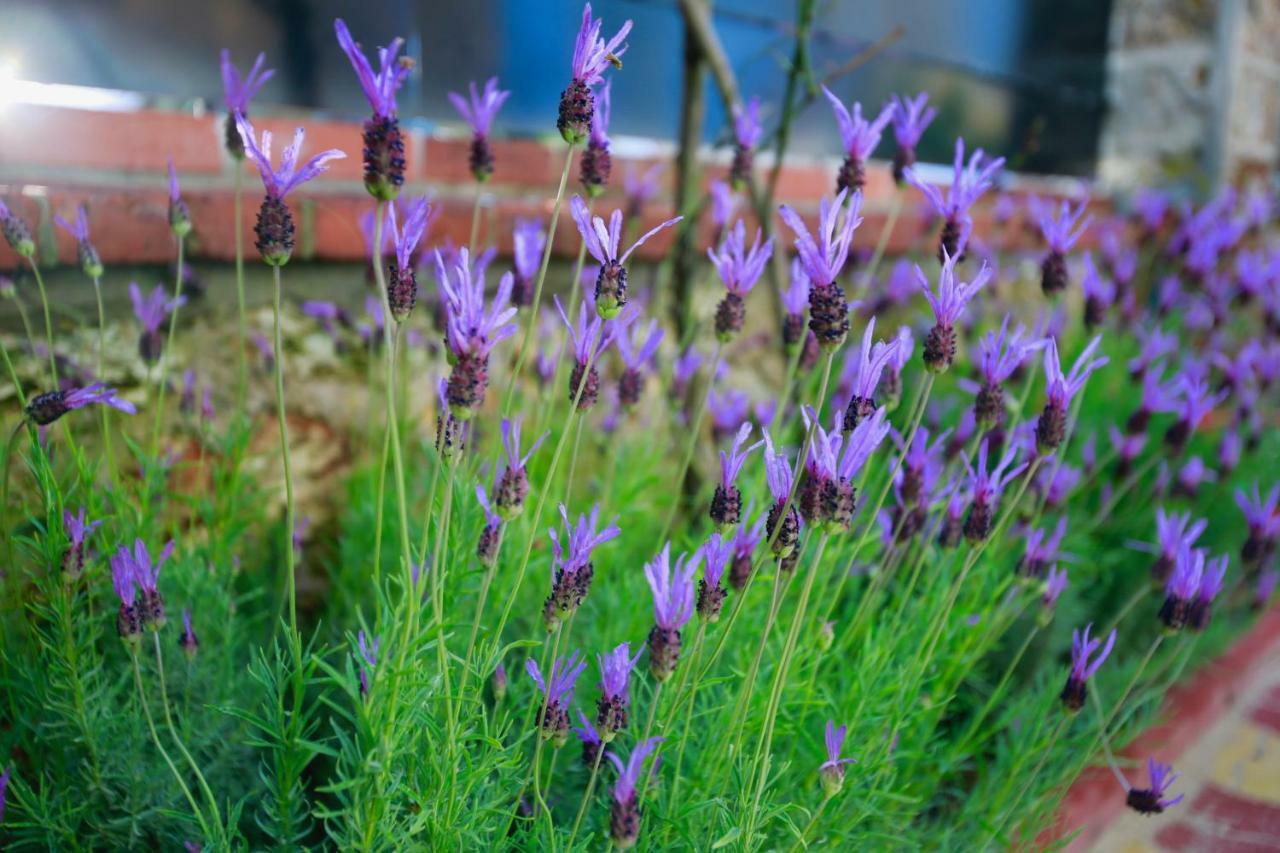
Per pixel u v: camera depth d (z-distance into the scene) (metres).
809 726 0.68
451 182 1.06
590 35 0.50
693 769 0.60
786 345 0.67
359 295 0.93
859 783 0.63
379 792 0.50
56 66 0.81
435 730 0.53
